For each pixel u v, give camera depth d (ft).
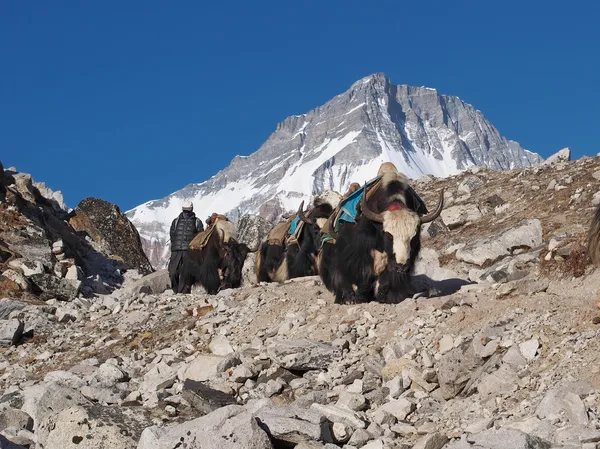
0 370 37.09
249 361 29.14
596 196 51.19
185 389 26.32
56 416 22.67
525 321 25.91
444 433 21.25
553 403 20.38
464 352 24.50
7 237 58.95
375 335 29.89
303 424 20.67
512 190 61.57
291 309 36.29
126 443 21.36
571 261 33.09
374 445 20.85
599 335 23.48
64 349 39.27
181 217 55.77
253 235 74.13
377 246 35.50
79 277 58.65
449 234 57.77
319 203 48.19
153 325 39.45
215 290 51.60
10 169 77.92
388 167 37.01
